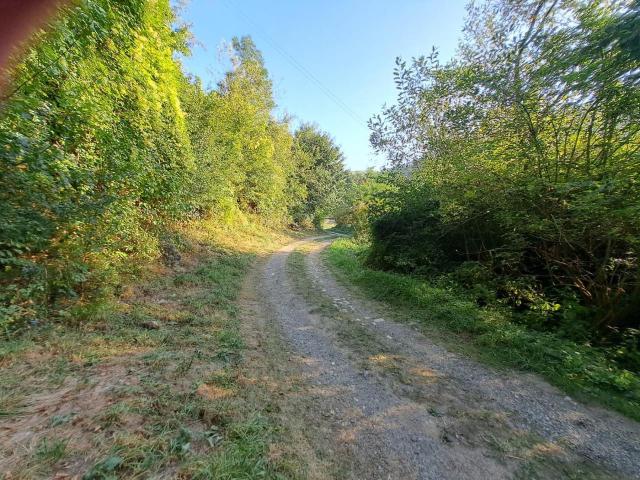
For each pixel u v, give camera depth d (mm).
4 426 2049
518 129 5207
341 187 35625
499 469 2281
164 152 8531
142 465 1880
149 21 7977
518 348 4367
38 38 2145
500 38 5602
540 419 2920
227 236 13820
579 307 5211
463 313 5680
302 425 2656
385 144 9664
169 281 6664
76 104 4598
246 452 2164
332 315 5977
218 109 14969
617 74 4008
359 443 2496
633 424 2883
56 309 3973
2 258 3330
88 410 2357
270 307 6332
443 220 7516
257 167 19797
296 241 22125
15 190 3430
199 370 3320
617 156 4367
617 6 4016
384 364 4016
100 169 5133
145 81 7559
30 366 2842
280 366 3748
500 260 6945
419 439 2582
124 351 3518
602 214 4234
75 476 1736
